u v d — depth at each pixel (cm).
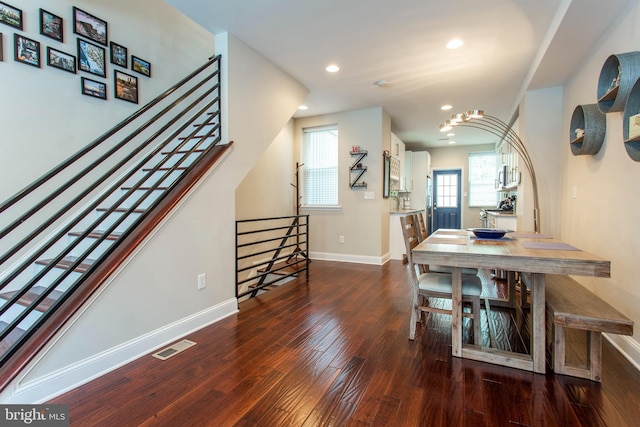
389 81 382
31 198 238
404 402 162
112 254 204
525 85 371
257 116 320
